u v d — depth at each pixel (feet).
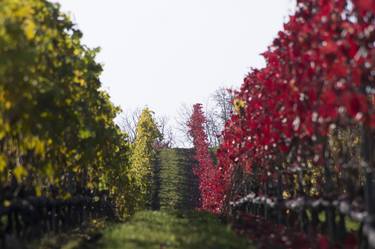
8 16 38.58
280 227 61.36
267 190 73.15
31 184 55.47
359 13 36.78
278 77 53.98
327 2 40.22
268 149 65.51
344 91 37.27
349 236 40.42
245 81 75.56
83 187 88.53
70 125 52.90
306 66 46.50
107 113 79.10
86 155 63.31
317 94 43.65
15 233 48.80
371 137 38.73
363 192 41.06
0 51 37.68
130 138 362.94
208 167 170.91
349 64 37.47
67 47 55.98
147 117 181.68
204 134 217.36
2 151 48.65
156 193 221.87
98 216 107.96
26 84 41.19
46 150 51.93
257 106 64.64
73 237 63.05
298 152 52.54
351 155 53.72
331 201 45.21
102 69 67.05
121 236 51.93
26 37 40.78
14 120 43.19
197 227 59.88
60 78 52.47
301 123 47.24
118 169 98.99
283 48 52.29
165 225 63.77
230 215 92.68
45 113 45.19
